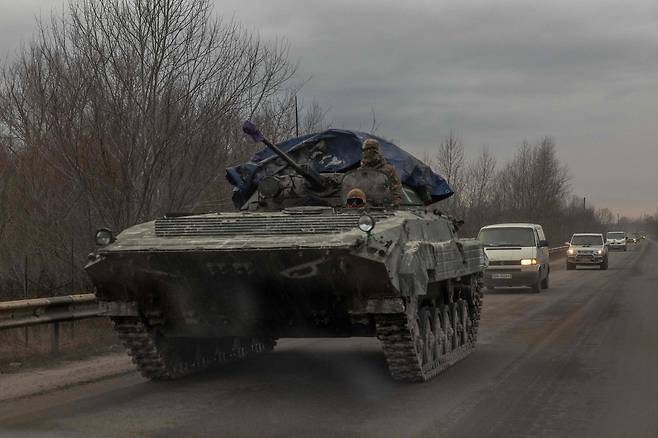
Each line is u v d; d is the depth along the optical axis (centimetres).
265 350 1130
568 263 3684
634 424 674
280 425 675
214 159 1452
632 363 1008
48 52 1397
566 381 880
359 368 992
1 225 1408
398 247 780
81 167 1339
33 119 1460
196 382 896
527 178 5941
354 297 777
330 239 757
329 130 1091
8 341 1138
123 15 1389
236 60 1484
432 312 948
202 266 779
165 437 635
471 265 1111
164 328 870
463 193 4512
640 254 5956
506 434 639
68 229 1380
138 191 1356
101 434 647
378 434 641
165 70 1391
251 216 852
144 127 1355
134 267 800
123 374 950
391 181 978
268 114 1711
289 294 802
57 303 1035
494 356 1085
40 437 639
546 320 1558
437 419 694
